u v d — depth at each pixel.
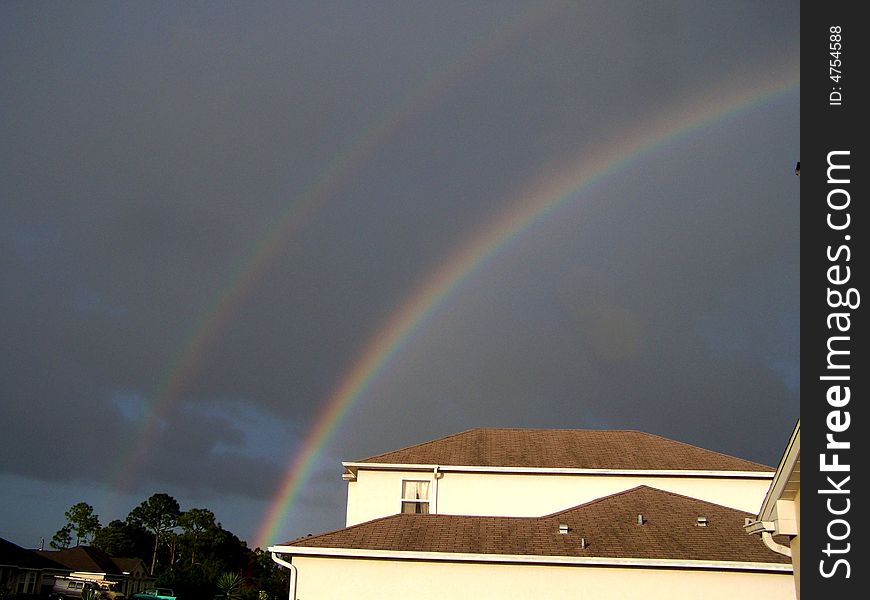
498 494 26.06
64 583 57.09
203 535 95.00
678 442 29.05
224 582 60.34
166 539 106.56
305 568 20.30
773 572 19.02
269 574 86.81
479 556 19.77
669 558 19.27
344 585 20.08
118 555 100.06
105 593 53.97
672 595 19.17
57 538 109.38
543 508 25.89
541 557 19.59
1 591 49.72
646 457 27.22
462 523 22.22
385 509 26.12
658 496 23.88
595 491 26.03
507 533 21.38
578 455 27.38
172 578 58.59
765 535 13.16
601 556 19.48
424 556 19.95
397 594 19.89
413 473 26.52
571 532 21.30
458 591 19.78
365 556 20.09
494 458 26.98
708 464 26.45
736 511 22.73
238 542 98.56
